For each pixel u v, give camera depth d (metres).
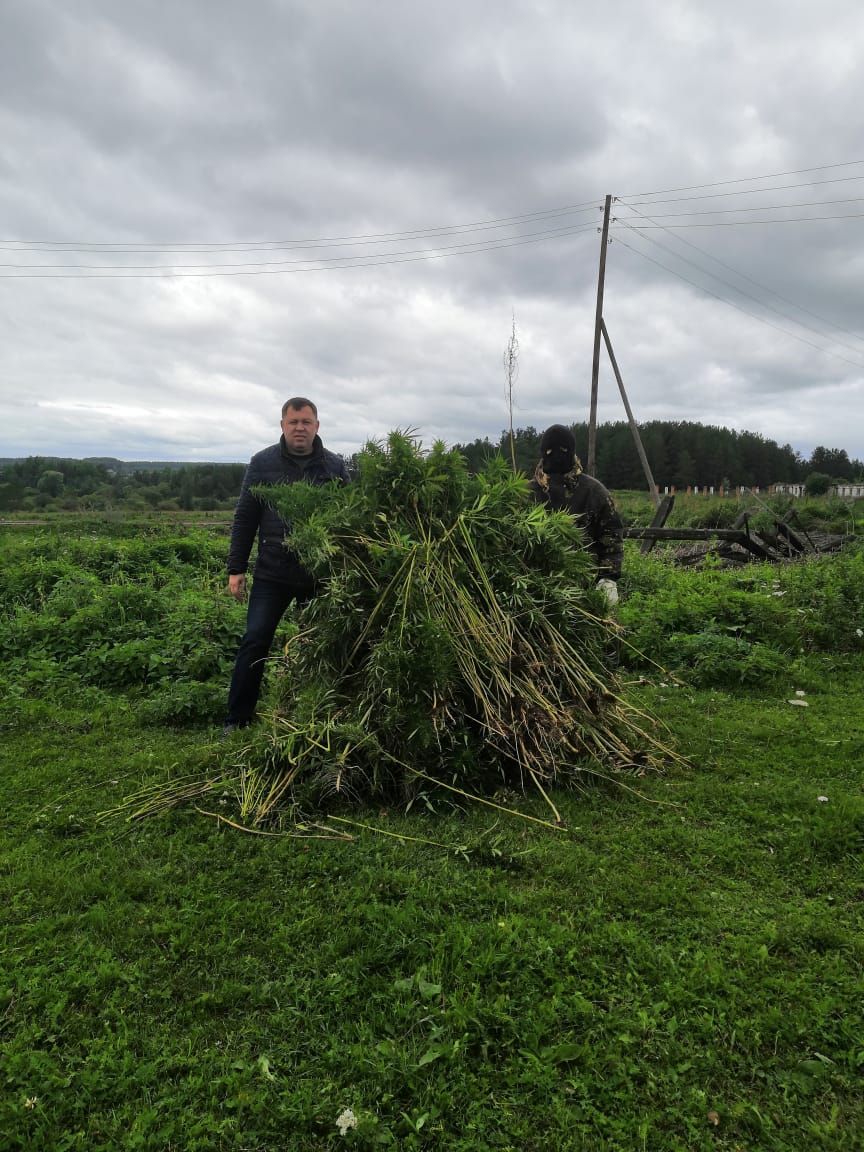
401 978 2.19
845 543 14.54
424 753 3.39
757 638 6.68
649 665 5.98
